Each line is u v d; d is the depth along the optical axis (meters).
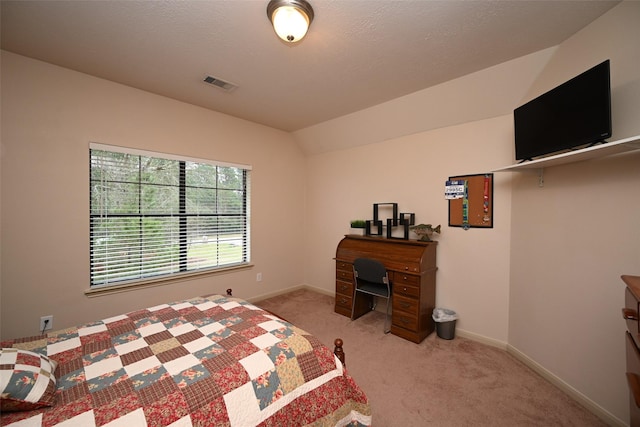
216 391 0.97
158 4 1.45
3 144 1.94
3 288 1.97
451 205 2.69
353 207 3.60
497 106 2.32
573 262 1.73
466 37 1.74
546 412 1.62
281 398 1.06
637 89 1.36
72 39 1.78
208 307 1.73
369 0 1.41
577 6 1.46
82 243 2.28
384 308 3.23
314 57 1.97
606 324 1.53
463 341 2.52
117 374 1.04
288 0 1.37
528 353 2.10
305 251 4.19
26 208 2.03
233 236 3.38
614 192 1.49
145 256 2.66
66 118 2.18
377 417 1.59
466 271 2.59
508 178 2.35
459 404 1.69
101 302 2.38
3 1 1.42
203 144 3.01
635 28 1.37
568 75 1.74
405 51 1.89
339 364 1.32
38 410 0.84
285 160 3.91
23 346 1.23
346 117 3.22
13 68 1.96
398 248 2.74
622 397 1.45
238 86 2.46
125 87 2.46
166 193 2.79
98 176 2.38
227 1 1.42
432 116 2.69
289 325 1.51
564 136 1.60
